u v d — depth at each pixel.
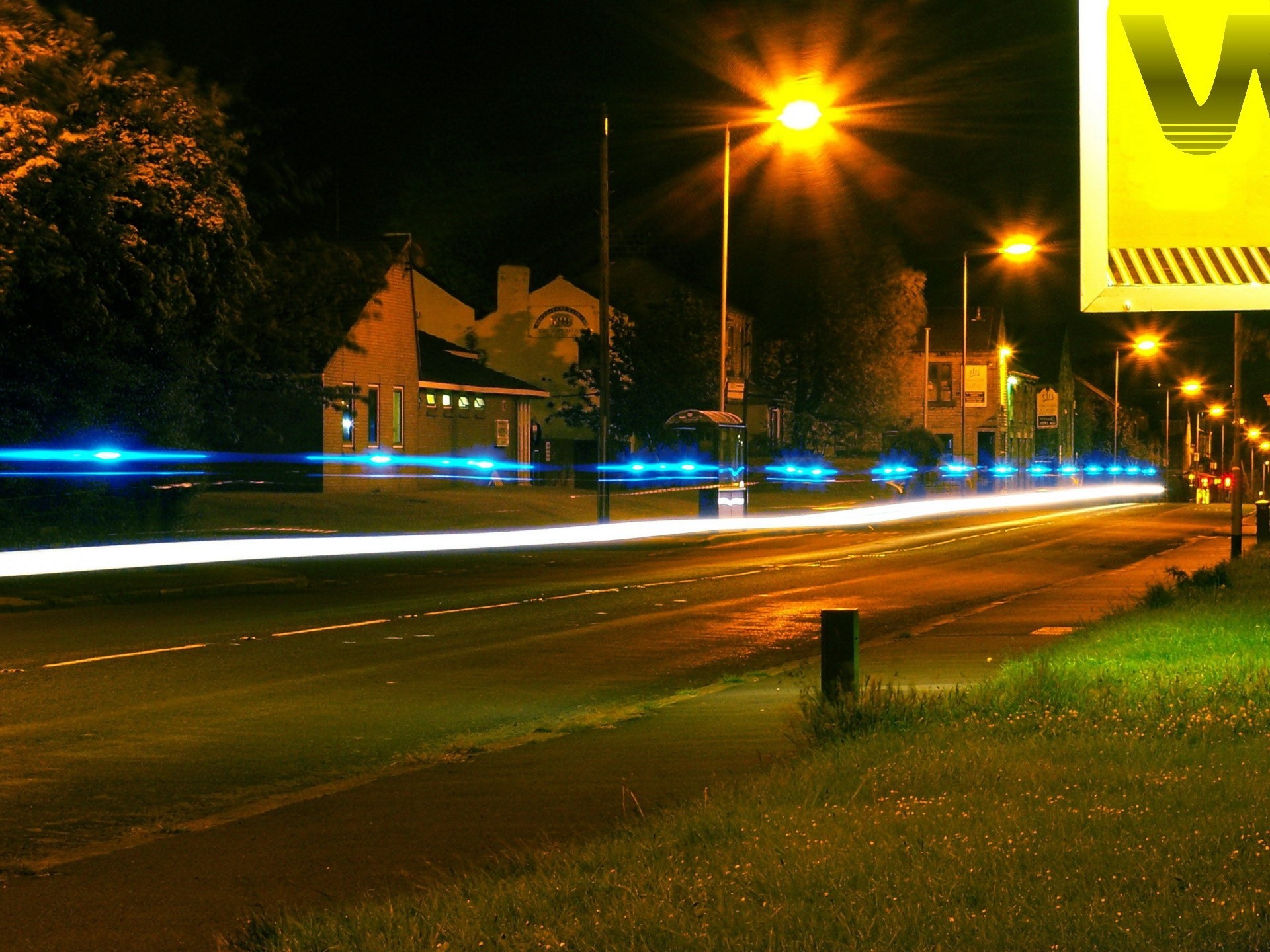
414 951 4.84
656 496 51.19
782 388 68.88
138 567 24.47
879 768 7.50
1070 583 24.22
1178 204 7.74
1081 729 8.41
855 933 4.73
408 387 49.44
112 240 24.69
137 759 9.86
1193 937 4.61
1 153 22.58
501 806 7.95
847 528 44.25
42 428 26.31
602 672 14.20
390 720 11.39
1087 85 7.79
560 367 68.94
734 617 19.28
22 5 24.42
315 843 7.23
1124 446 115.31
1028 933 4.68
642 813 7.27
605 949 4.73
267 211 32.28
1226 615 15.03
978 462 89.56
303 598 21.70
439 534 34.50
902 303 66.88
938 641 15.92
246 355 32.66
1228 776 7.02
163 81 26.44
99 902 6.26
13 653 15.18
